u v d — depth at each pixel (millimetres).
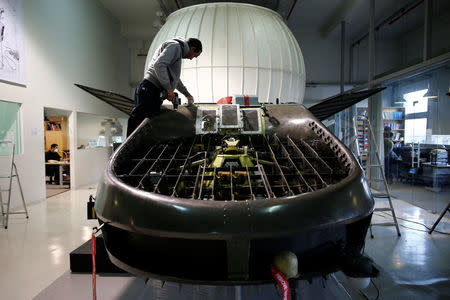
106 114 11391
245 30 6715
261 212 1537
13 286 3195
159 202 1626
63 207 6715
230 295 2947
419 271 3455
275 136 3082
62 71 8352
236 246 1521
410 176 7152
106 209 1797
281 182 2273
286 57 7160
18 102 6602
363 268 1727
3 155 6227
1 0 6027
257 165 2326
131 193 1731
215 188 2150
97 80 10539
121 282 3248
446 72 5918
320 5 10547
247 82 6660
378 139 8234
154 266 1735
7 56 6203
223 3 7199
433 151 6422
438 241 4445
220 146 2848
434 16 7887
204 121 3211
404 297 2896
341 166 2277
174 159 2447
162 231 1563
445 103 5980
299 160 2551
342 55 11109
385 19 10273
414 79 7043
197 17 6914
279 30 7375
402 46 11531
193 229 1521
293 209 1577
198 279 1613
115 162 2256
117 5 11031
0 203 6070
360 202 1792
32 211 6352
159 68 2930
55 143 10133
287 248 1760
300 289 3014
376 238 4605
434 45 7895
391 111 7859
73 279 3330
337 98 4168
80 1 9367
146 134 2918
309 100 12898
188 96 3529
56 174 10023
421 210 6238
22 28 6703
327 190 1723
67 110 8656
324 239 1871
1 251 4176
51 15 7859
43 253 4102
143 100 3105
